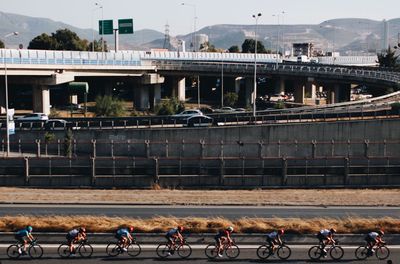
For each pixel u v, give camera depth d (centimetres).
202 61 14175
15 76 11319
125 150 7381
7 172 6056
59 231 4147
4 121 8538
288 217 4666
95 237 3997
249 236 4019
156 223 4291
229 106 13350
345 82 11850
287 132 7662
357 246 3959
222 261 3638
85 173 6081
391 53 17000
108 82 13450
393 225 4281
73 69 11444
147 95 13475
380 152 7425
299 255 3766
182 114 9262
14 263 3581
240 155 7206
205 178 6006
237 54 18175
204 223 4259
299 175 6081
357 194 5672
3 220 4316
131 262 3606
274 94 15638
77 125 8050
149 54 15938
